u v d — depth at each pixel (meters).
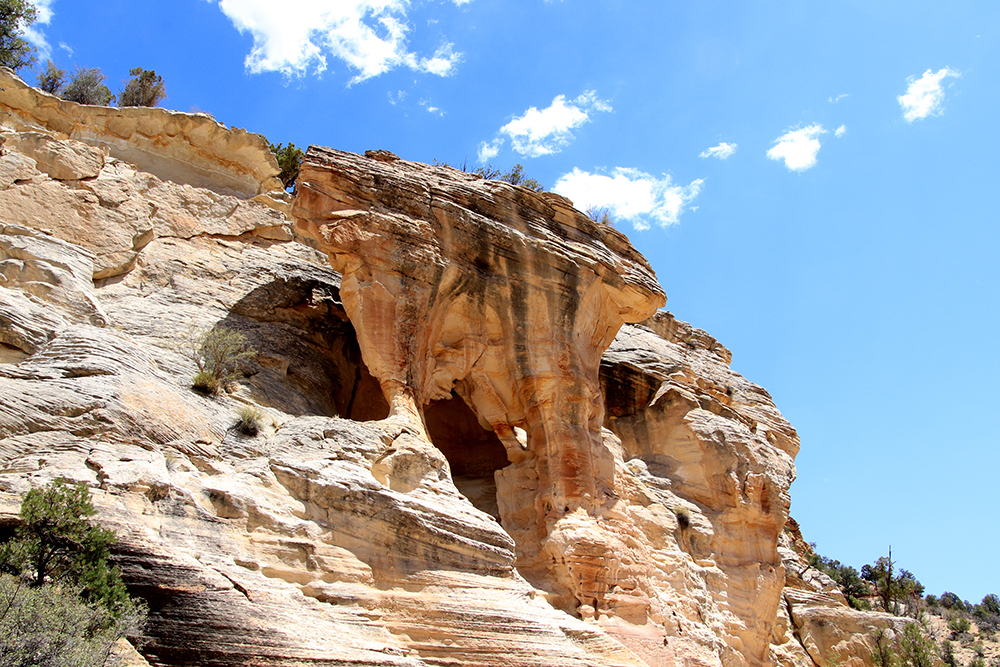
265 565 12.48
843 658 33.12
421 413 18.16
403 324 18.56
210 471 13.88
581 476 20.08
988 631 57.31
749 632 24.61
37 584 10.12
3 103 21.78
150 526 11.77
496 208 21.27
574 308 21.47
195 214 22.89
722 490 26.33
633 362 28.16
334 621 12.27
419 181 20.36
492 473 24.48
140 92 30.91
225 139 24.56
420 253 19.33
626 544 20.67
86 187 21.03
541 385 20.47
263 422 16.27
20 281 17.16
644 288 23.23
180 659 10.55
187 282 21.06
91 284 19.17
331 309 22.81
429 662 12.87
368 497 14.27
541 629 14.02
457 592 14.18
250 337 20.17
